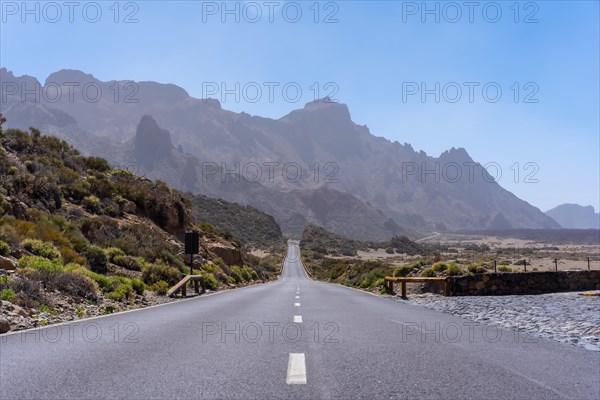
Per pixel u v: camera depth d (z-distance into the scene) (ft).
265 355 27.12
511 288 85.35
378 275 123.44
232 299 72.74
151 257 104.42
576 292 84.43
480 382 21.58
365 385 20.86
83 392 19.58
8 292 42.65
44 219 88.38
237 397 19.02
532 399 19.11
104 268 81.87
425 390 20.15
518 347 30.89
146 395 19.22
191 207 191.01
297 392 19.72
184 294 79.97
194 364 24.71
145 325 39.01
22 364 24.45
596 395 19.76
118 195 137.18
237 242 244.63
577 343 33.06
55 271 54.60
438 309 57.72
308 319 44.83
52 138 148.87
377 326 39.99
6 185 95.71
